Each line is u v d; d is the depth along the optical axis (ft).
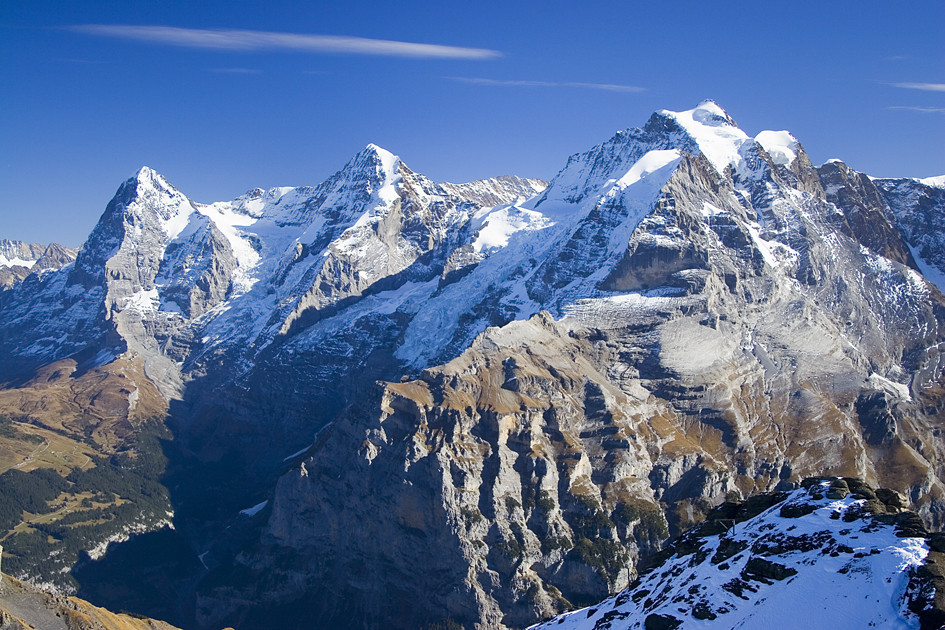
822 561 459.32
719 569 498.28
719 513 583.99
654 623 481.87
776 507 538.06
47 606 516.73
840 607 425.69
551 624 590.55
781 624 432.66
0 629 437.99
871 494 512.63
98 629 524.11
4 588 512.63
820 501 508.94
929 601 402.93
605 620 533.55
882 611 413.59
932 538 439.63
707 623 460.55
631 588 565.94
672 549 579.07
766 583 469.16
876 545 451.94
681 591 499.92
